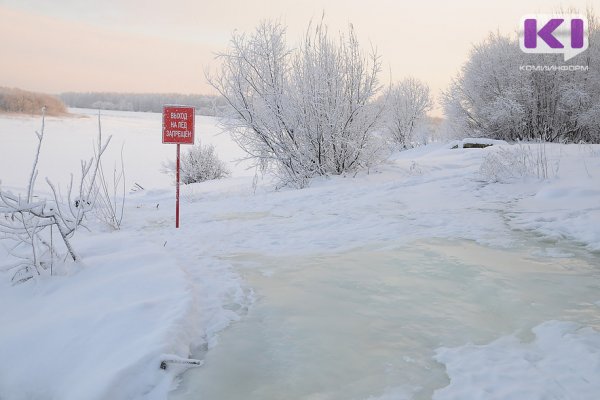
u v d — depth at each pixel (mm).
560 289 3797
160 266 4316
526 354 2738
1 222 4004
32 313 3438
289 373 2625
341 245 5512
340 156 12195
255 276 4402
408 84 26094
